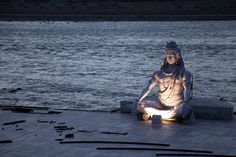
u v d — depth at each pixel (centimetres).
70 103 4225
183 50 9906
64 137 1614
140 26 18950
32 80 5794
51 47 11112
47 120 1878
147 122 1841
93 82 5566
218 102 1967
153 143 1535
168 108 1861
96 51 10044
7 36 14638
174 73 1867
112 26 19150
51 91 4900
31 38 13912
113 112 2025
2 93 4772
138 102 1880
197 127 1761
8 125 1797
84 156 1411
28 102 4291
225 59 8112
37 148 1489
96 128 1745
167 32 15800
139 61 7944
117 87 5141
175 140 1582
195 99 2027
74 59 8431
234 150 1471
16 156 1407
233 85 5244
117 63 7675
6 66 7394
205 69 6762
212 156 1416
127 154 1435
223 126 1778
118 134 1655
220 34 14650
